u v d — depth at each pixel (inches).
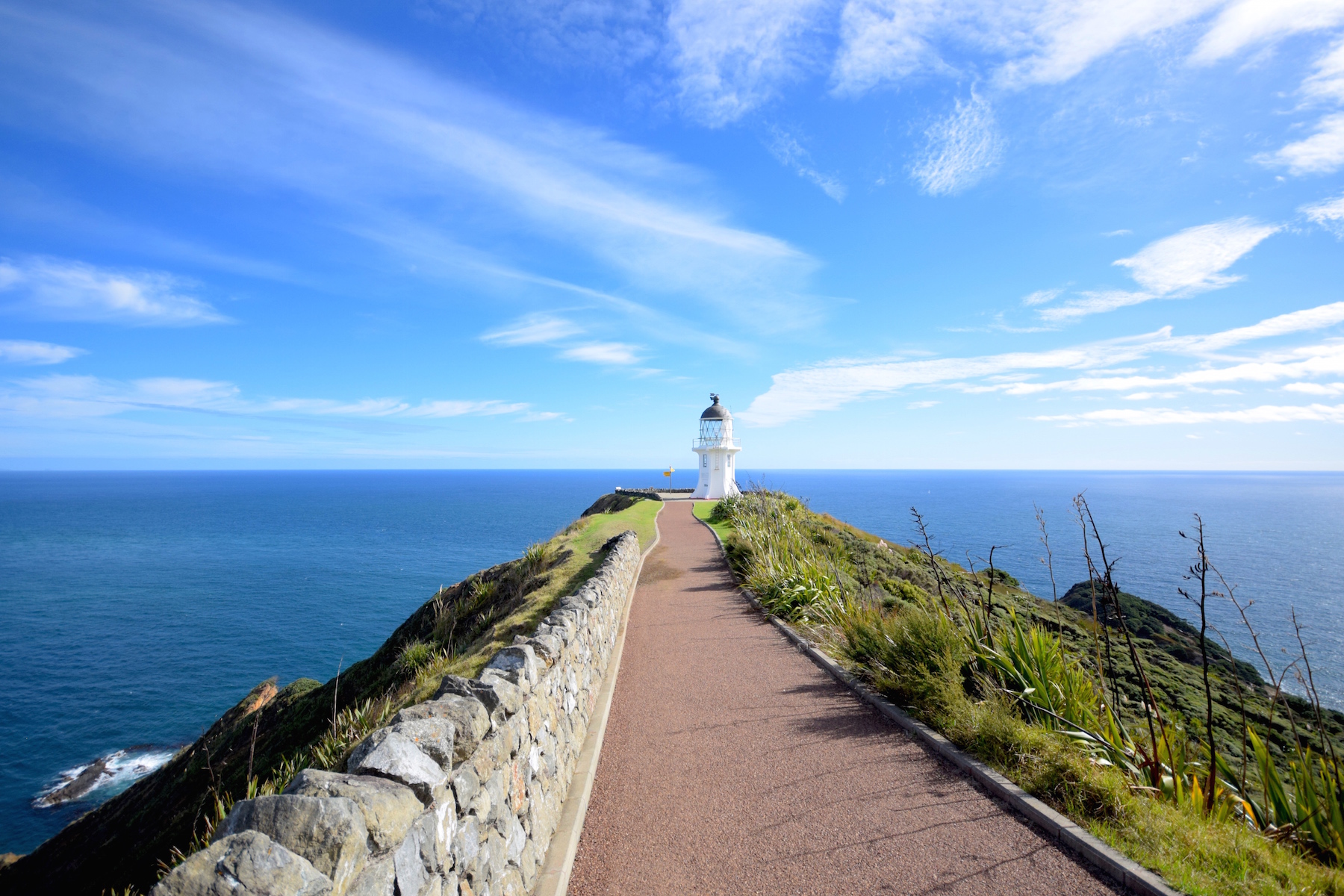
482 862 130.7
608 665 370.6
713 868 176.7
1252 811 211.9
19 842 814.5
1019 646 285.0
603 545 789.2
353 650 1546.5
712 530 1079.0
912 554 885.2
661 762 247.0
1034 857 176.2
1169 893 154.6
